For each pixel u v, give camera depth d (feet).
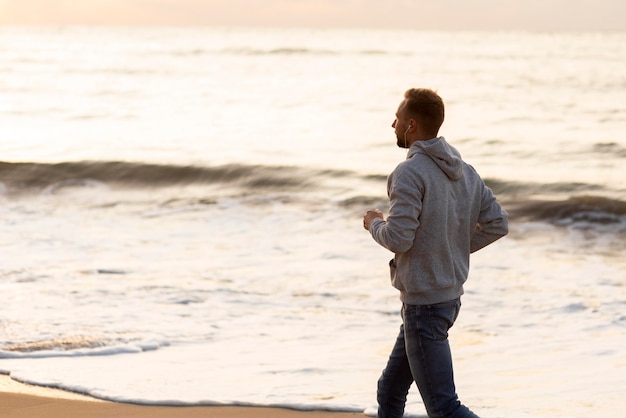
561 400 19.67
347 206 53.72
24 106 133.08
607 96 151.33
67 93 158.92
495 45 492.95
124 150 85.76
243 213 51.90
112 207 54.95
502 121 114.01
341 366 22.65
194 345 24.99
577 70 231.71
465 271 13.34
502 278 36.04
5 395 19.54
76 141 93.15
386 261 38.91
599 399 19.72
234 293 32.45
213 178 65.82
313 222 49.14
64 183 63.67
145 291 32.40
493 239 13.64
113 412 18.39
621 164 75.77
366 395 19.76
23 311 28.73
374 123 114.01
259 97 154.40
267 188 63.87
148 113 125.08
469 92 162.50
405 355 13.99
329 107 136.87
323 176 66.23
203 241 43.96
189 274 35.88
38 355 23.35
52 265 37.37
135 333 26.17
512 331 27.48
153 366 22.39
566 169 73.36
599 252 42.09
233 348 24.67
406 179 12.57
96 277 34.91
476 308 30.86
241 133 102.68
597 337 26.48
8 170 65.62
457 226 13.03
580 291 33.50
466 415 13.11
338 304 31.04
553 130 102.83
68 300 30.58
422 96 12.91
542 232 46.70
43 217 51.19
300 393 19.92
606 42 573.33
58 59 296.51
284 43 527.81
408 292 13.08
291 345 25.20
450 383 13.20
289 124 112.98
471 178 13.30
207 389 20.17
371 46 464.24
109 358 23.26
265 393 19.88
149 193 61.31
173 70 236.22
